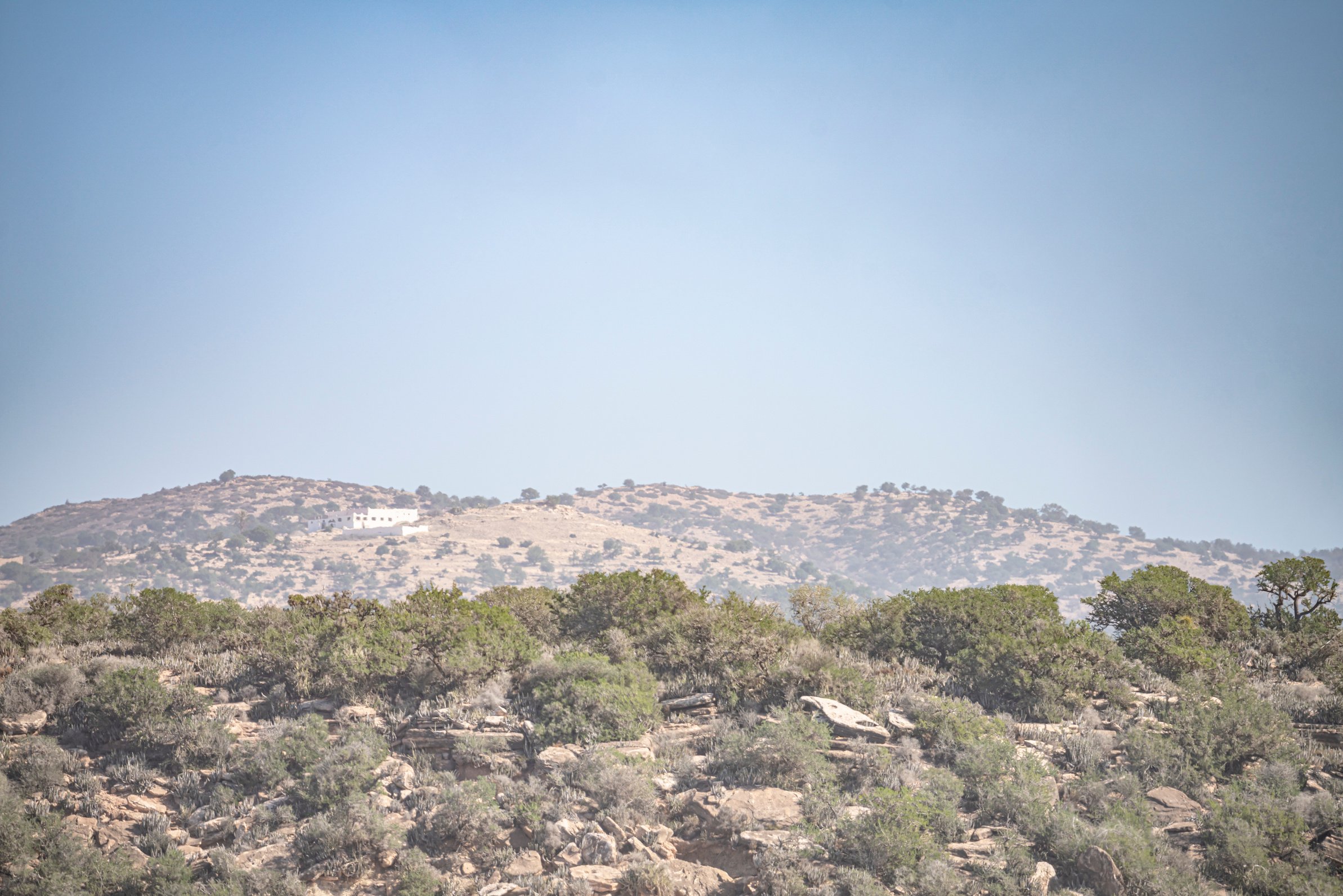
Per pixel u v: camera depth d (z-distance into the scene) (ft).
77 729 61.87
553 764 56.18
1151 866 44.78
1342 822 48.65
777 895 43.88
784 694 67.77
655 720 63.77
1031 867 45.52
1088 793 53.06
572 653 72.38
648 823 50.90
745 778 54.49
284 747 58.23
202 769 59.41
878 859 45.88
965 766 55.31
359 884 48.44
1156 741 58.54
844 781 55.21
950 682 74.08
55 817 52.47
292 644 70.90
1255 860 45.47
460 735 59.52
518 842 50.96
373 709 65.00
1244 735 58.39
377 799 53.57
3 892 46.88
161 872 47.78
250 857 49.93
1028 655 69.87
